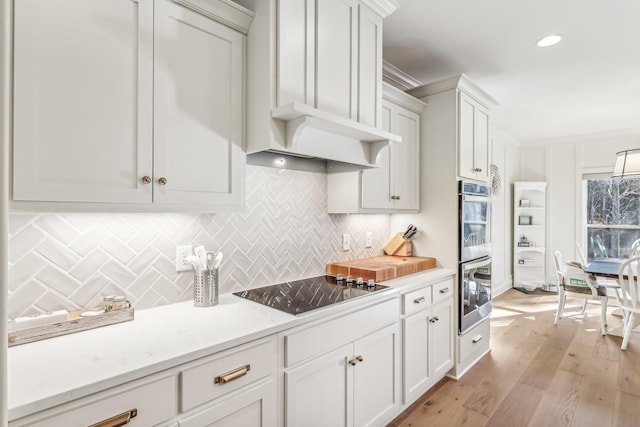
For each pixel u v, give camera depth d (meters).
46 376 0.95
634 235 5.09
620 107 3.99
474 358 2.94
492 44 2.55
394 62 2.84
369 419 1.88
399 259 2.74
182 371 1.10
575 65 2.91
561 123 4.71
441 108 2.78
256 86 1.56
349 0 1.88
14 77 0.99
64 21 1.08
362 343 1.82
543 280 5.66
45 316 1.21
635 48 2.61
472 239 2.90
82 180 1.11
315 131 1.75
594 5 2.08
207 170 1.45
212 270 1.63
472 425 2.09
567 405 2.30
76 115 1.10
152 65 1.28
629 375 2.70
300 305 1.64
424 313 2.35
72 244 1.36
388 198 2.51
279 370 1.40
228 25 1.53
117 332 1.27
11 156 0.98
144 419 1.01
